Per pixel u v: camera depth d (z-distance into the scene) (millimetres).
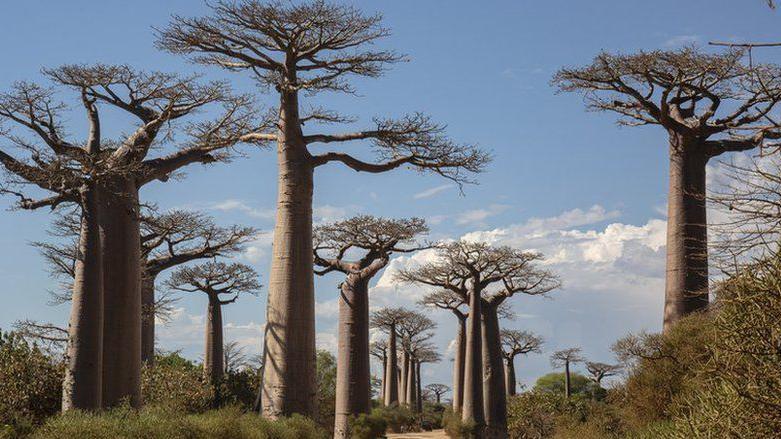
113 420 13719
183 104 18375
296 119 18531
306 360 17719
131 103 17859
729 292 5172
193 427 14109
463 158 19250
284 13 17609
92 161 16031
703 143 17062
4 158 15461
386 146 19016
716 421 5117
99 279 16094
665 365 11844
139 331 17297
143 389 22328
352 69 18734
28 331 17812
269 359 17703
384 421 23844
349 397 23750
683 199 17016
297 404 17469
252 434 14938
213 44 18438
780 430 4836
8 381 16781
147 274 23688
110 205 16906
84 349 15688
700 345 11609
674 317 16672
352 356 23969
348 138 18906
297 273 17859
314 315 18109
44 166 15445
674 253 16922
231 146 19344
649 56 16516
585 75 17047
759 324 4953
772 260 5086
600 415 15297
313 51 18531
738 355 5039
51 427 13141
